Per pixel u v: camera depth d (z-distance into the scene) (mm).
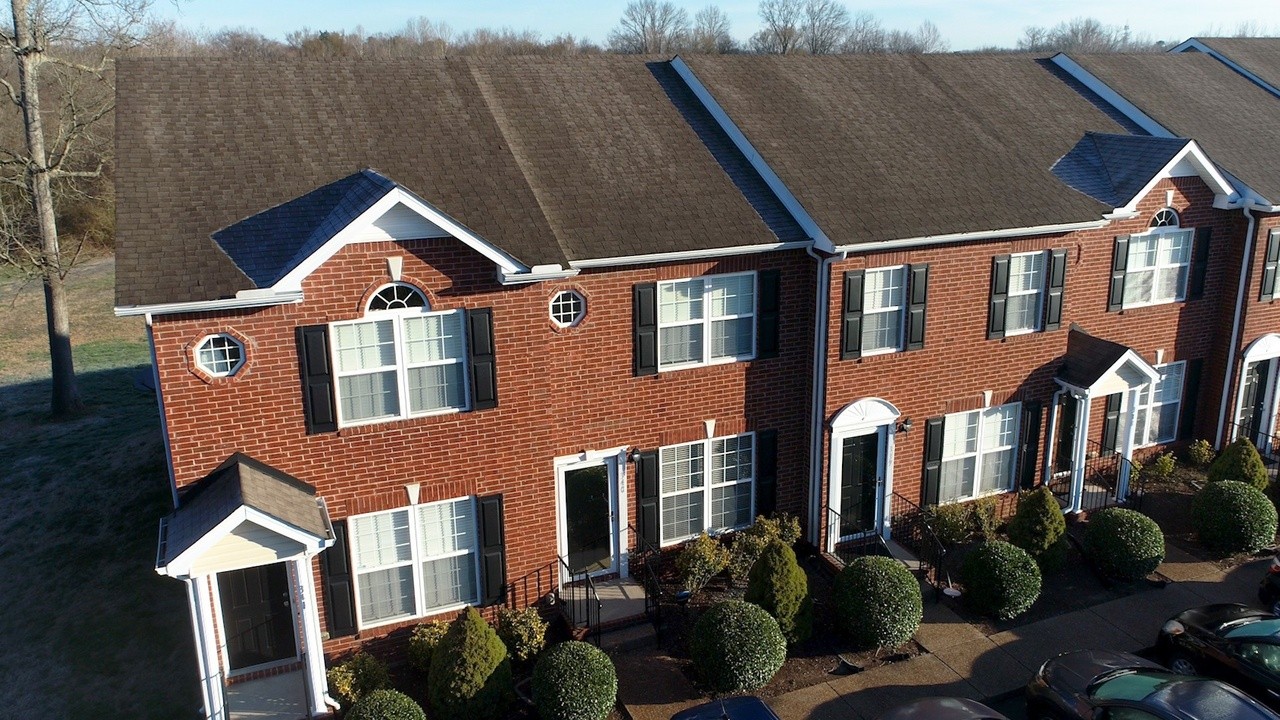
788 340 16203
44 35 23984
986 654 14164
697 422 15914
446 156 15102
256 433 12570
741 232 15273
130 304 11422
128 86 15281
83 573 16891
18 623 15359
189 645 14602
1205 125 21422
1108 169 19094
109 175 42062
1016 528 16516
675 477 16172
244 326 12141
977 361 17391
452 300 13023
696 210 15562
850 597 14109
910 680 13523
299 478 12914
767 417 16438
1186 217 19312
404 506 13594
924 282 16266
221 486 12078
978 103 20812
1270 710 10758
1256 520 16938
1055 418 18703
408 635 14094
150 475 20891
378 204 11984
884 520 17422
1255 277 19922
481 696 12211
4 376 30047
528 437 14039
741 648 12781
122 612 15594
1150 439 21062
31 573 16969
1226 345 20562
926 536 16703
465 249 12898
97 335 35312
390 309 12836
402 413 13281
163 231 12727
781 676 13633
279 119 15266
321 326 12469
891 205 16172
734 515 16922
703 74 19078
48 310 25156
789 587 13898
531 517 14430
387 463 13328
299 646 13484
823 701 13039
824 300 15625
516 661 13773
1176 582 16406
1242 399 21344
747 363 16016
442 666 12305
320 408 12750
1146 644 14422
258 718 12406
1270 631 12820
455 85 17172
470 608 12617
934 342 16828
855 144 17875
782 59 20656
